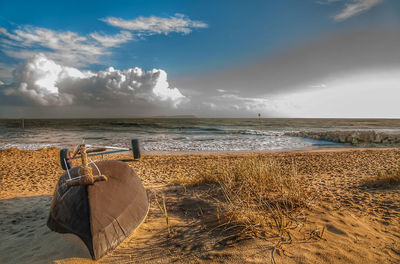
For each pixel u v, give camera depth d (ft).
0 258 9.20
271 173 17.97
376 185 18.65
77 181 10.54
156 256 8.57
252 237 9.31
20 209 15.84
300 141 77.41
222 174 19.36
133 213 11.07
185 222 11.56
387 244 8.88
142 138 87.66
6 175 29.40
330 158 41.24
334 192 17.11
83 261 8.64
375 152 49.21
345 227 10.39
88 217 9.36
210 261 7.93
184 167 34.09
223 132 121.90
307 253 8.20
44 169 33.53
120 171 12.69
